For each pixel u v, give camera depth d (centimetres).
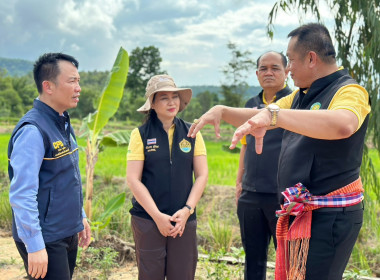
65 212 255
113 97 541
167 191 310
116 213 613
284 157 252
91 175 556
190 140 321
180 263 312
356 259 564
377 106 475
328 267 234
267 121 199
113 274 430
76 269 428
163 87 308
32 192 233
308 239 234
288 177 246
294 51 242
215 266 403
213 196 823
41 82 255
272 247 579
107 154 1630
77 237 277
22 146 236
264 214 359
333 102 226
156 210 301
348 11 480
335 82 236
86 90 6009
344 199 232
